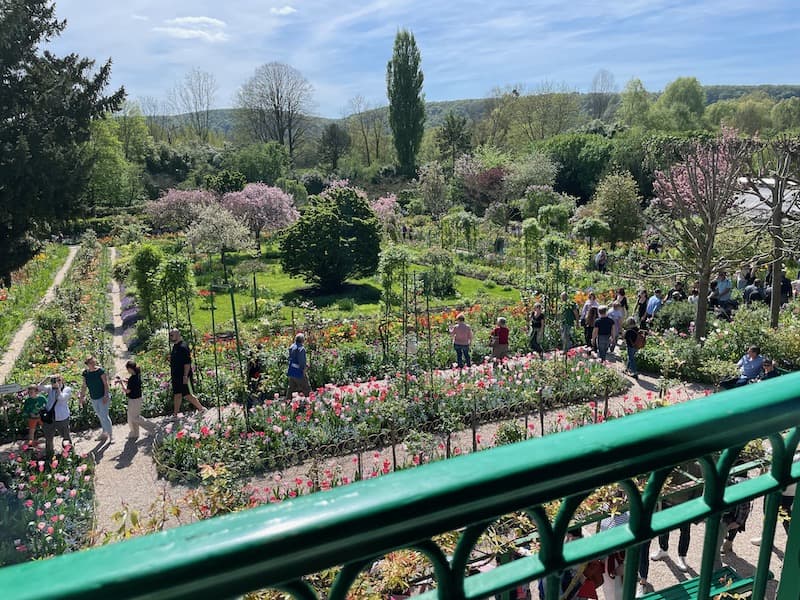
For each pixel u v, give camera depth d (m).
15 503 8.74
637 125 55.75
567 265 25.16
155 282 17.14
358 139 78.69
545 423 11.58
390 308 20.98
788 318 15.58
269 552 0.58
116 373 15.76
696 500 0.97
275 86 70.69
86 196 14.13
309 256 25.48
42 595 0.49
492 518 0.74
